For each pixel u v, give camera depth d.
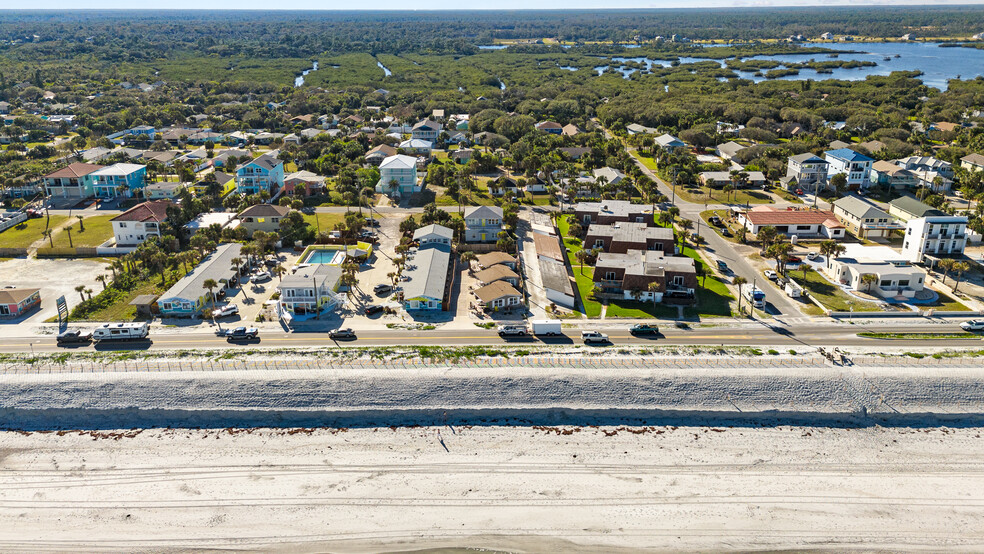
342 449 78.25
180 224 140.12
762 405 83.94
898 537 65.81
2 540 65.31
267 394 84.75
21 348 93.62
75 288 112.38
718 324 101.88
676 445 78.88
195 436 80.31
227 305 107.75
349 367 88.88
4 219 146.62
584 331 99.19
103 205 163.62
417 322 102.75
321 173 192.62
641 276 110.00
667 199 170.25
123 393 84.62
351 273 115.00
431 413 83.69
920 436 80.06
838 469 75.00
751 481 73.25
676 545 65.06
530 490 72.12
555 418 83.25
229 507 69.56
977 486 72.25
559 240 140.88
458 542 65.50
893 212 147.50
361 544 65.25
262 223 142.00
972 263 121.44
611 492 71.75
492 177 194.25
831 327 100.38
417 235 131.50
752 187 179.88
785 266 122.81
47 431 81.25
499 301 107.19
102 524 67.44
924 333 98.06
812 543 65.25
